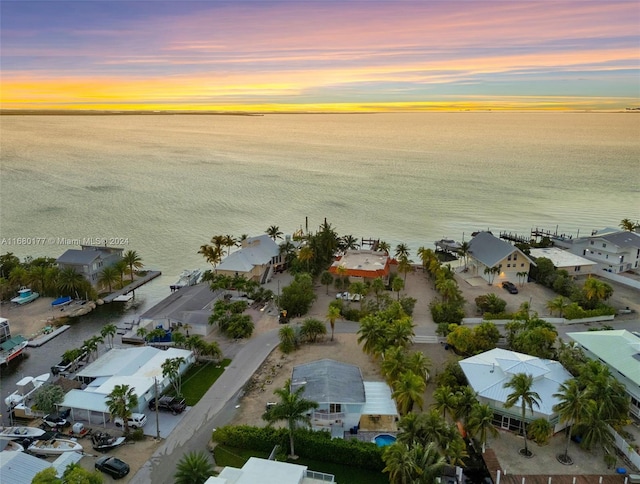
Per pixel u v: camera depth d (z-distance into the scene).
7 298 96.69
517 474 46.19
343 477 47.41
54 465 45.88
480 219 170.50
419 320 83.56
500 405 53.53
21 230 151.75
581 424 49.34
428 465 40.34
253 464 43.66
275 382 64.50
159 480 46.66
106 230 154.62
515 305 90.44
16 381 66.62
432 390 61.25
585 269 107.06
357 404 53.25
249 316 80.94
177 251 135.88
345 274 100.00
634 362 58.00
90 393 57.38
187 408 58.69
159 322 80.44
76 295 96.19
